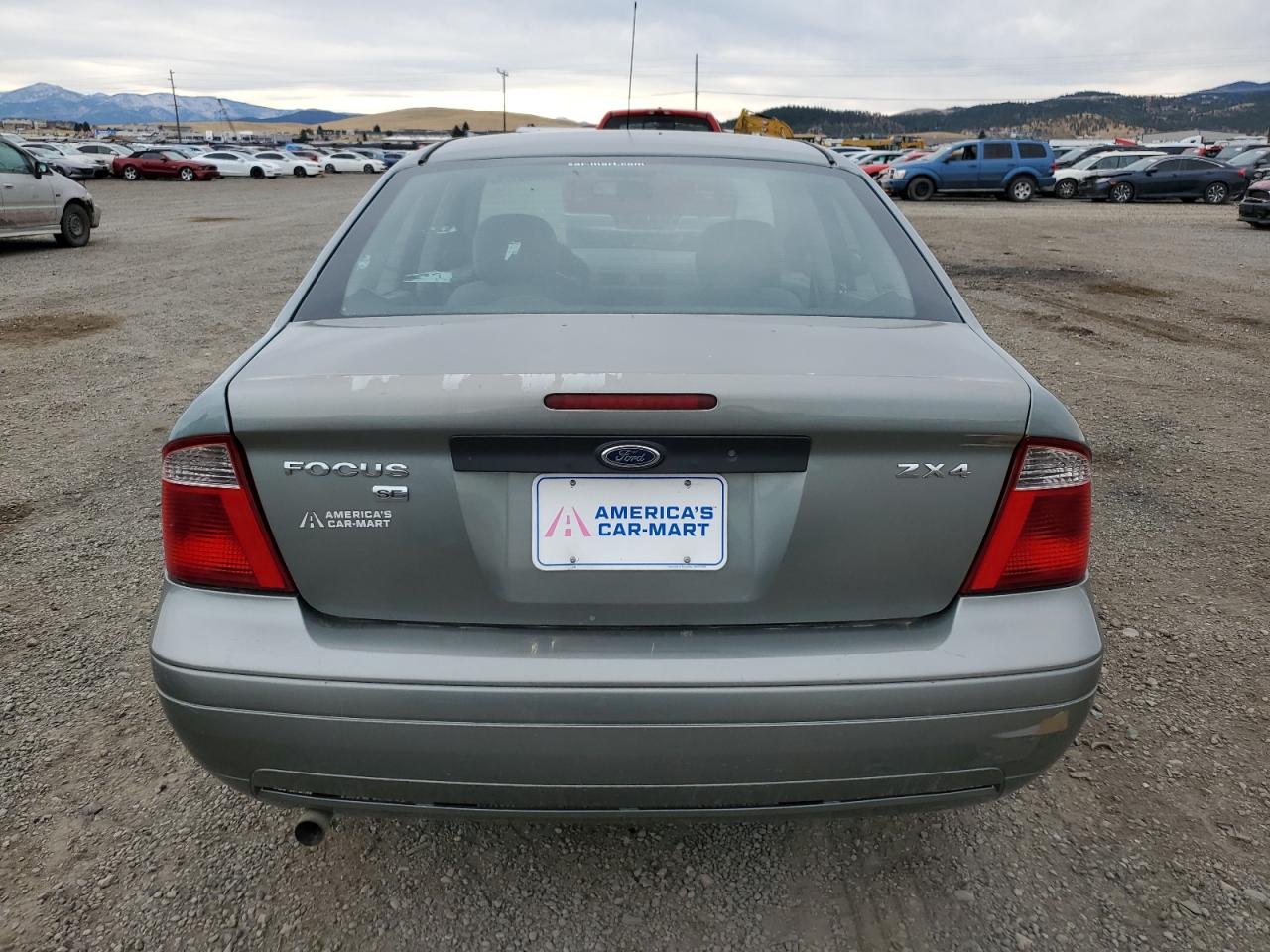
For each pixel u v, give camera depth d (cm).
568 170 256
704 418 156
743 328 195
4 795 233
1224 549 382
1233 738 259
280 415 160
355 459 162
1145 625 321
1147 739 259
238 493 165
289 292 1020
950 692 164
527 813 171
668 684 161
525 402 156
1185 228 1761
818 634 168
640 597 166
